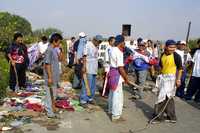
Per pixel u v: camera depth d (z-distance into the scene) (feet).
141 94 24.75
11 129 15.89
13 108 19.36
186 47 26.81
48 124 17.01
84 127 16.94
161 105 18.62
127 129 17.01
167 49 18.11
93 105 21.72
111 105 19.30
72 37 41.60
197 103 24.70
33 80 29.04
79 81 26.91
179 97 26.55
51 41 17.69
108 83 18.58
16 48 24.53
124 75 18.11
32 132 15.69
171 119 18.63
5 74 24.20
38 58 32.76
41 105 19.77
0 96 21.22
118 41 18.04
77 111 19.94
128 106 22.33
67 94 24.70
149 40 35.58
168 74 18.11
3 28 42.86
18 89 24.68
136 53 24.66
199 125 18.43
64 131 16.12
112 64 18.26
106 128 16.98
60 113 19.13
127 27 26.40
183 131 17.17
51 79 17.62
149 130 17.04
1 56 29.96
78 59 21.58
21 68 24.73
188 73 29.43
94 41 21.75
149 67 25.35
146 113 20.57
